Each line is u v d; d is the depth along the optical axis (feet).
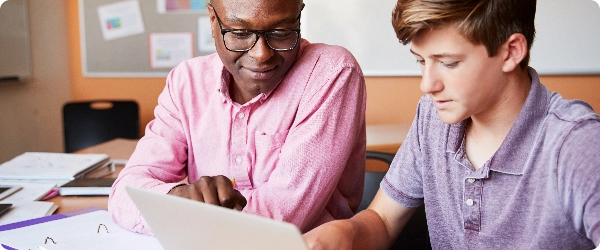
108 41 12.21
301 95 3.71
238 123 3.82
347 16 10.92
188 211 2.27
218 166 3.94
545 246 2.69
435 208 3.30
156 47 12.11
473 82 2.49
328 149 3.51
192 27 11.96
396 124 10.36
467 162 2.96
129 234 3.64
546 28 10.20
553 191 2.59
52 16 11.64
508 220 2.83
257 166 3.83
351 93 3.69
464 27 2.37
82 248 3.37
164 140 4.03
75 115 10.00
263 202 3.42
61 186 4.85
